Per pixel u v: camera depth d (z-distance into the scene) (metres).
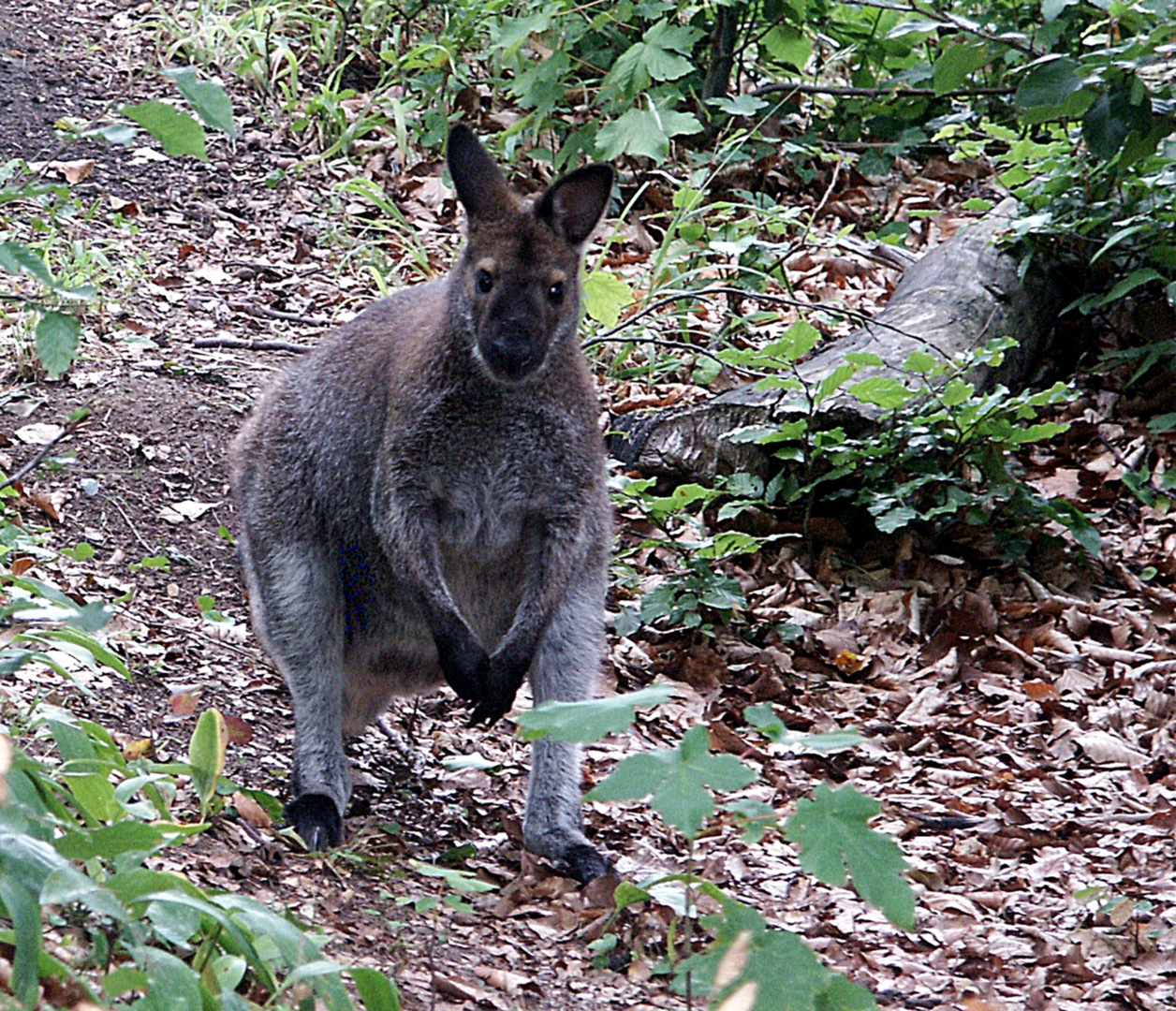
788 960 3.01
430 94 10.66
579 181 5.56
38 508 6.65
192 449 7.43
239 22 11.30
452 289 5.47
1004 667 7.03
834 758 6.27
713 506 7.87
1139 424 8.55
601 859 5.03
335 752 5.45
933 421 7.57
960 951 4.69
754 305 9.34
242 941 3.13
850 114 11.47
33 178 9.37
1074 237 8.89
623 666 6.88
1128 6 7.84
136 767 4.21
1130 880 5.24
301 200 10.07
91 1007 2.74
